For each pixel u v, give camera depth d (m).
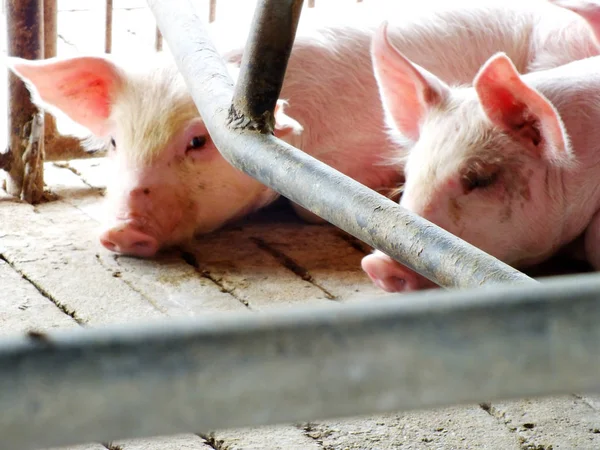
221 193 1.54
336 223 1.02
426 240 0.96
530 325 0.38
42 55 1.61
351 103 1.64
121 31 2.27
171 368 0.36
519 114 1.42
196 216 1.53
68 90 1.54
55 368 0.36
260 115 1.12
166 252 1.51
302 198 1.05
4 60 1.51
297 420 0.40
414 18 1.73
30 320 1.33
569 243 1.53
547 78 1.49
